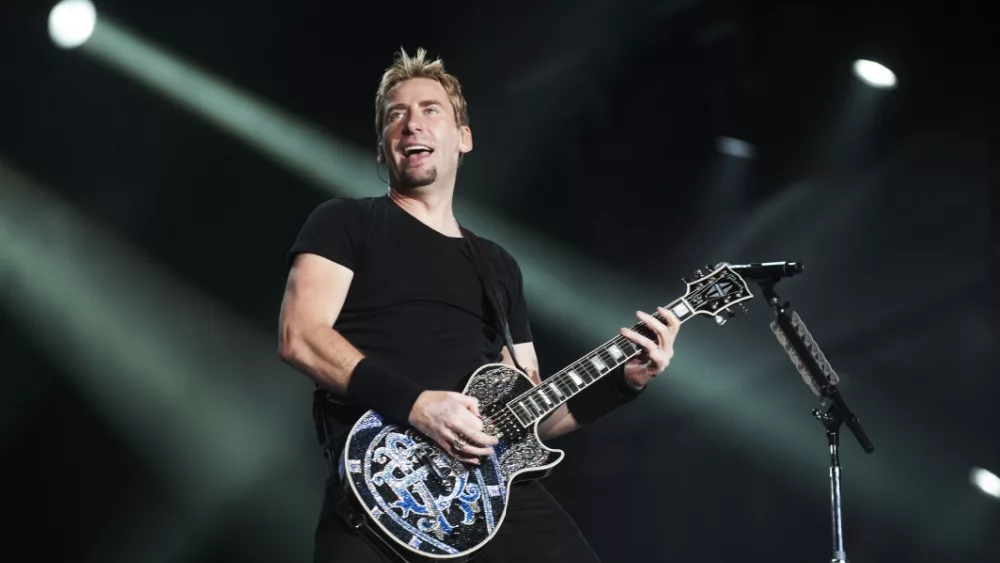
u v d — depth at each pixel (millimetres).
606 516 7258
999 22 5785
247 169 6738
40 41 6070
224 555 6457
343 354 2375
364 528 2295
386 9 6566
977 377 6660
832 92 6430
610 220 7156
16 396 6285
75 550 6250
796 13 6238
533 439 2537
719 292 2820
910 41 6012
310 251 2525
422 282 2592
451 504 2350
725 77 6762
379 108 2912
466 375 2551
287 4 6406
